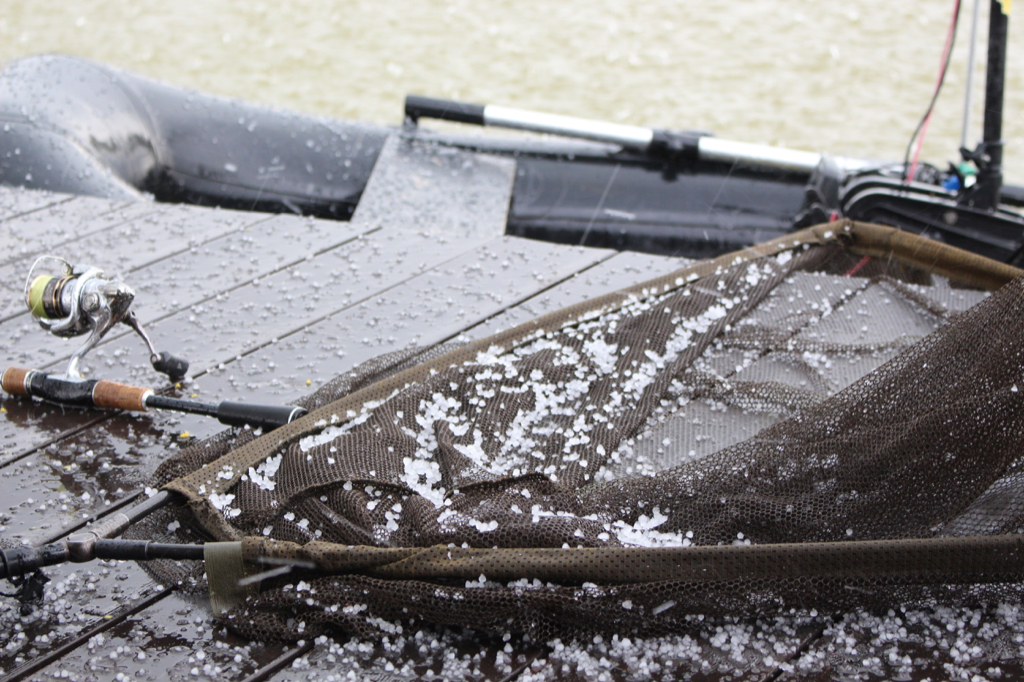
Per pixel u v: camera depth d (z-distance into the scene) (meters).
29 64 3.84
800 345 1.98
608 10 7.69
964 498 1.38
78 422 1.83
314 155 4.05
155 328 2.17
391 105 6.03
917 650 1.26
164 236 2.63
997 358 1.41
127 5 7.69
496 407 1.73
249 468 1.53
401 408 1.71
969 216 3.22
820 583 1.27
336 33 7.20
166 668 1.25
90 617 1.33
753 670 1.23
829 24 7.27
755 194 3.79
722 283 2.17
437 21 7.46
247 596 1.31
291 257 2.51
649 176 3.87
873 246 2.32
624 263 2.51
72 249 2.54
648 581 1.25
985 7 6.88
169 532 1.50
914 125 5.76
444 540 1.33
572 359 1.89
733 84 6.37
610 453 1.66
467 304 2.29
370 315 2.23
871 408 1.49
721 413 1.81
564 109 6.01
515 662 1.26
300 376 1.99
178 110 4.06
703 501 1.45
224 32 7.19
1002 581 1.25
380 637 1.29
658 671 1.23
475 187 3.73
